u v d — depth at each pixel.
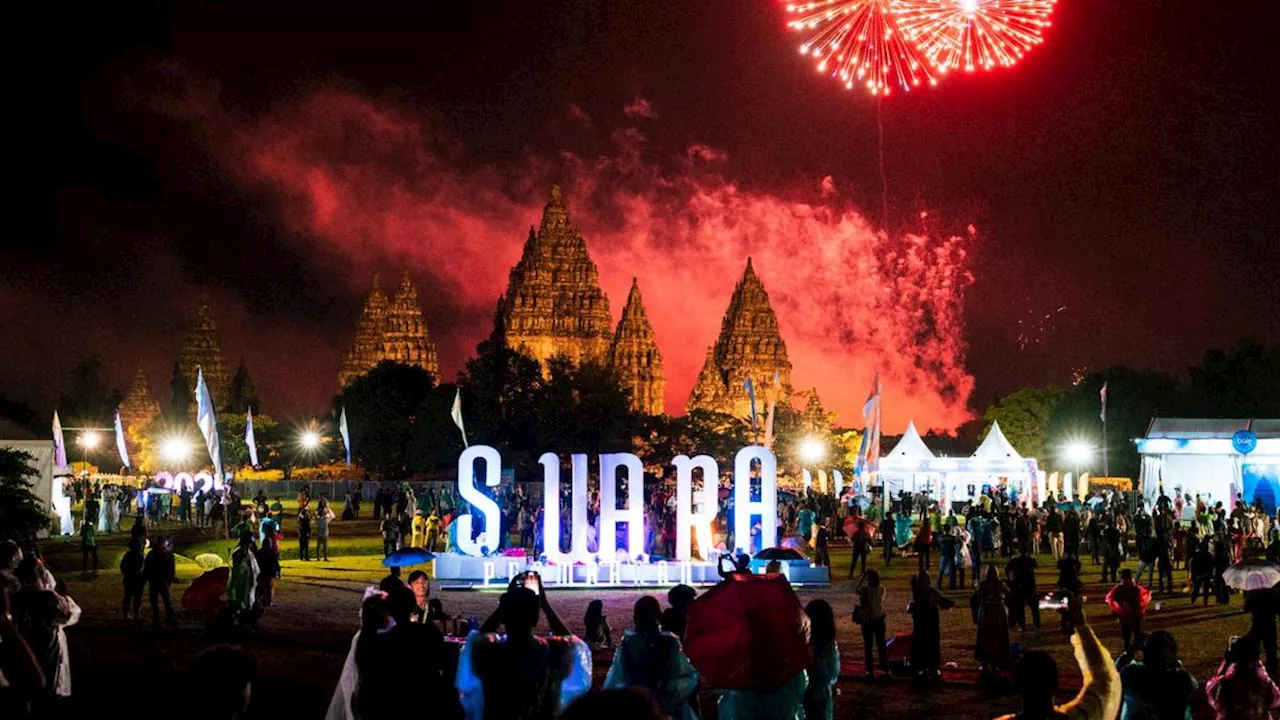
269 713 18.42
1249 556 34.44
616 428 118.75
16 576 14.38
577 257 198.12
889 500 67.69
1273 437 57.72
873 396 57.28
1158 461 61.38
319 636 26.75
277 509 57.91
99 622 28.55
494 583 37.47
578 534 37.62
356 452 136.00
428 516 56.47
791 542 40.72
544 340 193.38
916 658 21.55
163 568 27.42
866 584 22.02
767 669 11.18
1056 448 122.69
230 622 26.62
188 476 89.62
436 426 118.31
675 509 47.22
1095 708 8.43
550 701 10.27
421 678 9.99
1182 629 28.34
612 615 30.52
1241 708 12.88
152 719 7.75
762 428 155.25
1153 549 35.47
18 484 45.44
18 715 8.52
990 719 18.39
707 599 11.41
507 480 89.25
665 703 11.31
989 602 21.53
